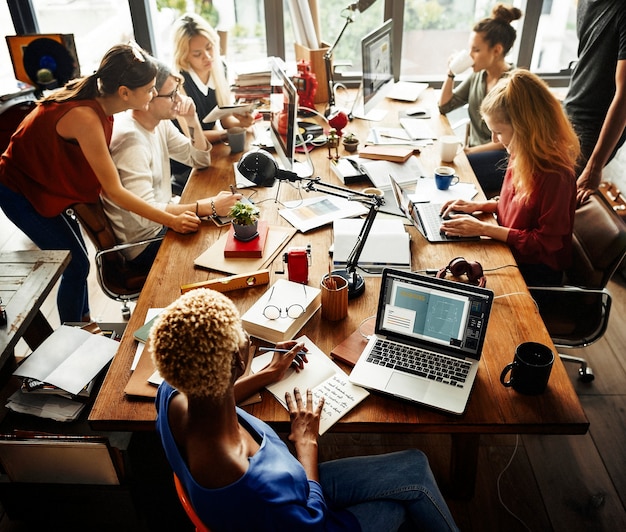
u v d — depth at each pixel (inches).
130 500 72.7
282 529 42.4
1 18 157.2
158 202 103.9
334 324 70.5
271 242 85.4
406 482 60.3
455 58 129.4
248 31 163.0
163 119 102.4
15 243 143.9
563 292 89.1
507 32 119.0
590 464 88.1
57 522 76.0
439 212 92.8
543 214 83.4
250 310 69.5
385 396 61.2
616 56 110.3
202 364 40.8
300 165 109.3
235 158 114.1
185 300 42.9
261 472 42.8
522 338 67.4
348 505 60.3
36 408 72.0
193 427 43.5
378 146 114.7
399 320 65.6
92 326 83.8
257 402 60.6
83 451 68.1
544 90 81.7
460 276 77.4
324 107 136.6
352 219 89.6
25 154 91.7
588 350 109.7
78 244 102.4
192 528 78.9
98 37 162.1
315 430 57.1
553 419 57.8
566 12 151.6
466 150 126.9
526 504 82.2
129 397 61.7
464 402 58.8
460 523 79.7
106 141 91.8
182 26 124.0
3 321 74.4
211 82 130.0
